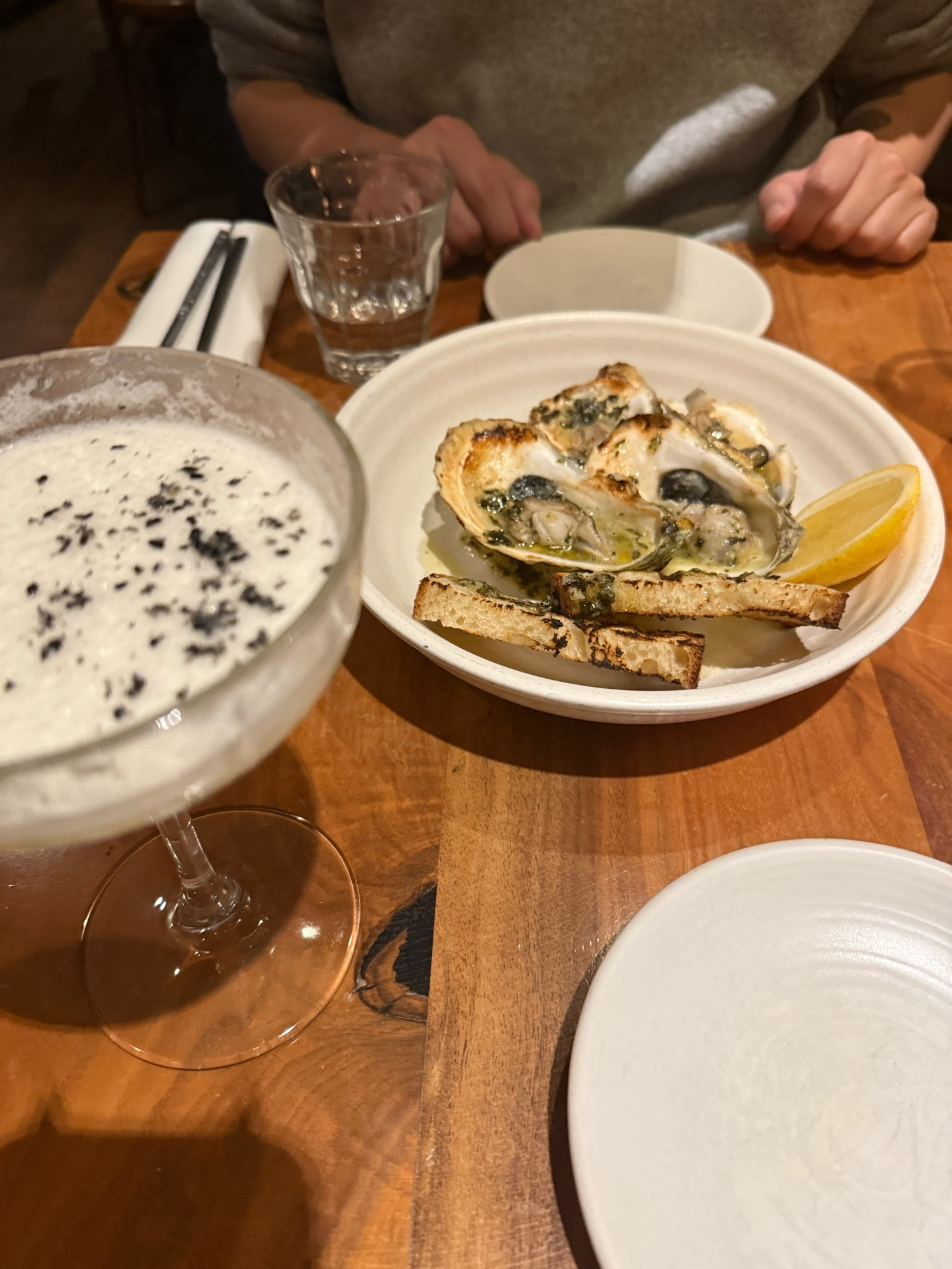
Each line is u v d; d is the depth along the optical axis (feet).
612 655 0.80
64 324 3.13
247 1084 0.63
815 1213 0.54
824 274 1.52
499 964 0.69
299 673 0.50
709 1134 0.57
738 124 1.81
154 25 3.46
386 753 0.85
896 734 0.86
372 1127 0.61
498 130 1.88
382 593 0.84
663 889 0.68
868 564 0.88
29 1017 0.68
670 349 1.15
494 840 0.78
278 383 0.63
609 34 1.75
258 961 0.70
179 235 1.62
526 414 1.16
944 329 1.39
